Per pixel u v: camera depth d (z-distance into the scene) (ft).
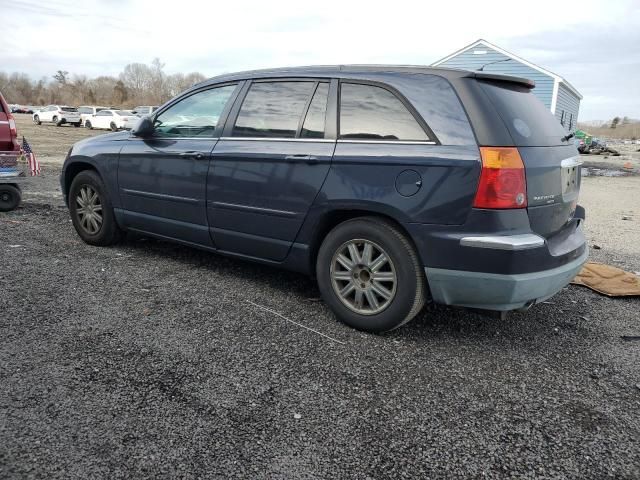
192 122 14.60
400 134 10.78
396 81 11.12
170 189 14.71
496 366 10.32
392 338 11.37
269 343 10.84
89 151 17.01
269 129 12.81
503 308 10.24
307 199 11.85
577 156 12.20
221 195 13.50
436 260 10.30
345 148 11.35
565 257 10.77
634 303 14.33
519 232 9.93
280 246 12.74
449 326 12.20
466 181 9.84
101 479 6.74
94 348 10.19
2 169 22.02
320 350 10.64
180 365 9.73
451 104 10.36
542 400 9.13
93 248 17.34
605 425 8.45
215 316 12.11
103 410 8.20
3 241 17.60
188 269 15.56
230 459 7.25
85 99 313.32
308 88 12.39
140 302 12.73
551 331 12.19
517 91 11.48
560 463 7.49
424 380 9.63
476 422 8.39
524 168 9.89
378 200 10.74
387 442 7.80
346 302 11.73
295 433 7.89
